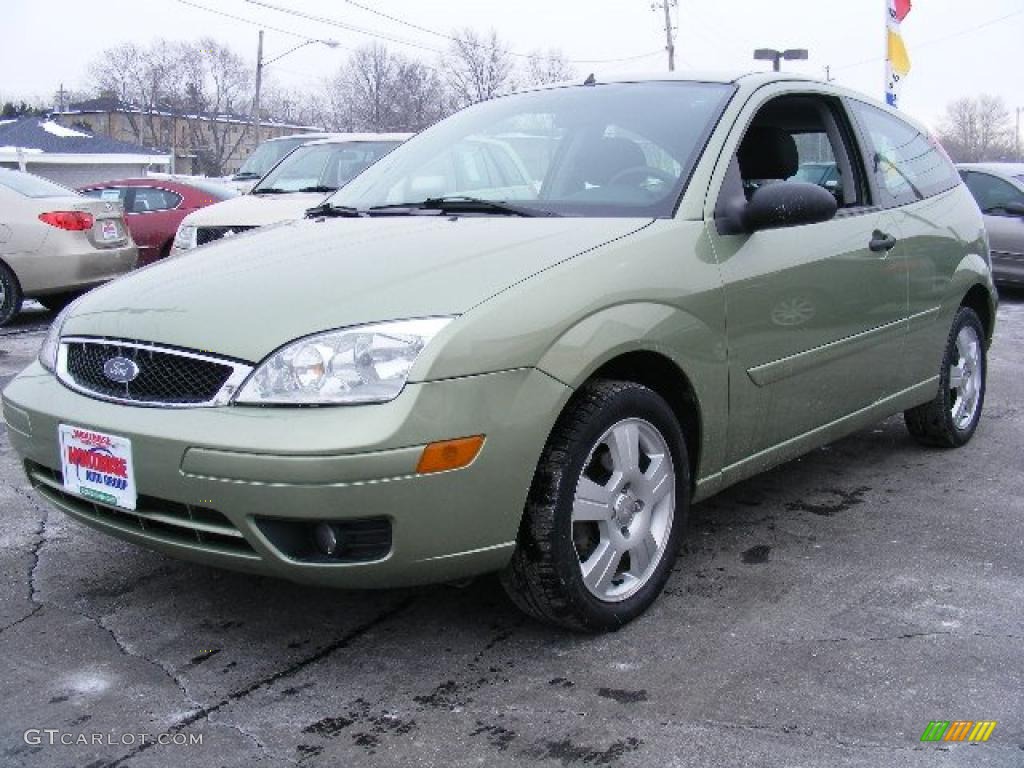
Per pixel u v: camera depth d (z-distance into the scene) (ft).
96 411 9.68
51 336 11.09
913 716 8.96
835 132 14.34
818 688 9.41
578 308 9.68
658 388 11.15
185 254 11.89
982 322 17.74
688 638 10.39
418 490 8.81
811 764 8.26
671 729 8.77
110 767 8.25
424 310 9.19
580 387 9.84
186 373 9.36
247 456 8.71
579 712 9.04
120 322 10.04
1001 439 18.06
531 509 9.64
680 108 12.66
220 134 256.52
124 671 9.75
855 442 17.74
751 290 11.50
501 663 9.91
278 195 30.42
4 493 14.78
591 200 11.72
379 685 9.52
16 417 10.60
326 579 9.09
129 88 258.98
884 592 11.53
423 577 9.21
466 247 10.34
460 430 8.90
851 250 13.26
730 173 11.85
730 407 11.46
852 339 13.37
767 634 10.48
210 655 10.07
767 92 13.05
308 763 8.31
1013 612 11.03
